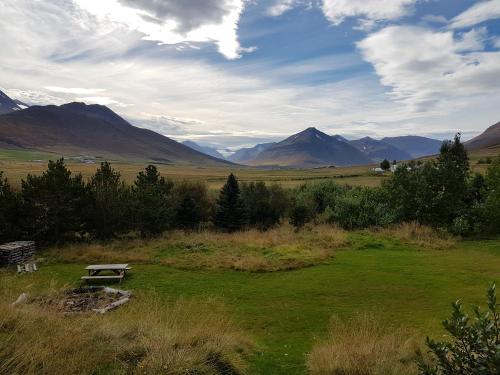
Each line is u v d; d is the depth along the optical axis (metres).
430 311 11.38
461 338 3.80
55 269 18.09
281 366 7.11
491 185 25.72
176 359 5.57
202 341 6.70
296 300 13.03
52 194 22.98
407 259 18.88
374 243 22.36
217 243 23.50
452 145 29.73
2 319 6.34
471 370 3.69
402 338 8.05
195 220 31.94
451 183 26.56
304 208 33.28
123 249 22.23
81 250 21.36
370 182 100.69
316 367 6.64
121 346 6.03
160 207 26.94
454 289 13.62
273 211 35.31
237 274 17.09
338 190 39.16
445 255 19.66
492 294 3.93
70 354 5.36
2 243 21.77
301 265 18.14
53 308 10.13
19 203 22.17
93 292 13.25
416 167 29.22
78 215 24.31
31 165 162.50
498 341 3.66
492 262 17.77
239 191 33.47
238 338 8.08
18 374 4.73
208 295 13.71
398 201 27.83
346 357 6.61
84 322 6.79
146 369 5.26
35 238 22.84
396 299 12.80
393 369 5.99
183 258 19.92
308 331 10.12
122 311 9.92
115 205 25.12
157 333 6.58
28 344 5.24
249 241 23.98
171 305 11.98
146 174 34.28
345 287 14.38
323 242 22.80
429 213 26.55
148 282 15.73
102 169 28.56
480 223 25.14
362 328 8.37
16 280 14.71
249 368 6.67
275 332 10.06
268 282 15.62
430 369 4.21
